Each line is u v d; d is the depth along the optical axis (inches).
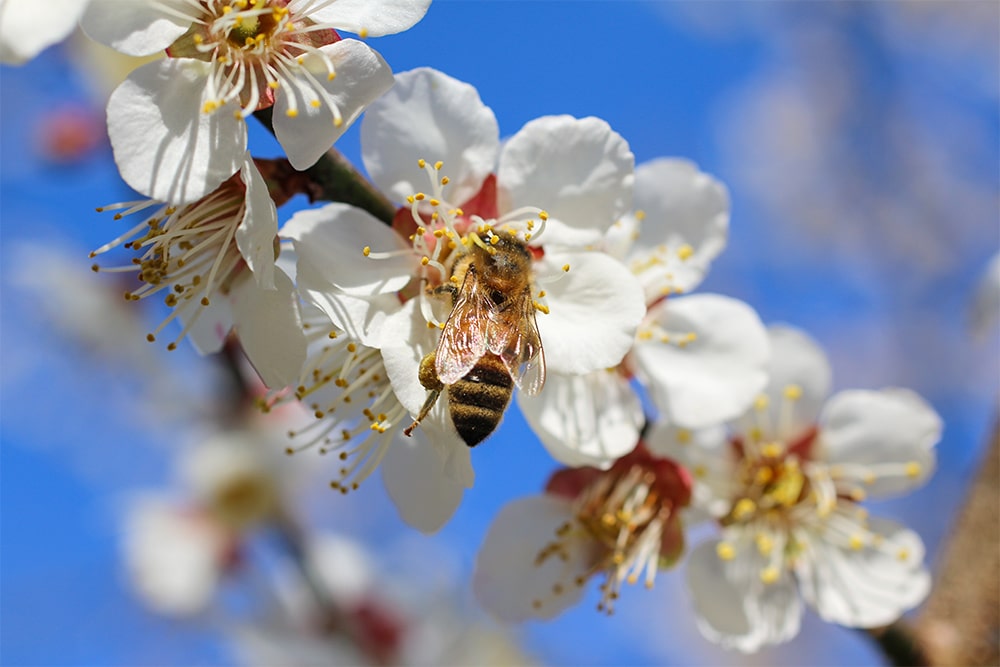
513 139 6.8
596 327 6.7
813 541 7.6
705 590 7.4
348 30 6.5
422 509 6.8
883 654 7.6
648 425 7.3
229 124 6.4
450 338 6.6
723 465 7.5
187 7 6.5
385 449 6.8
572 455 6.9
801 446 7.6
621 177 6.8
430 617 10.6
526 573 7.3
